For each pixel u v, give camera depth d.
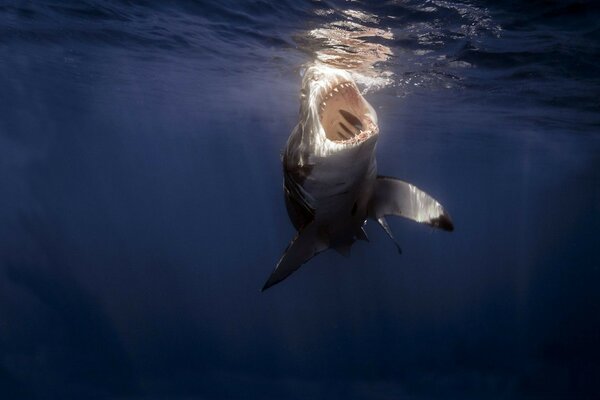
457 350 32.09
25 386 24.64
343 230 4.50
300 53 14.52
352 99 3.98
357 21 11.43
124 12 12.92
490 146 31.27
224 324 50.22
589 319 44.38
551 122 21.62
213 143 45.78
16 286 49.97
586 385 24.91
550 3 9.83
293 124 29.09
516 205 85.19
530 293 95.31
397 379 26.34
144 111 31.06
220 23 12.98
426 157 41.00
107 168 78.62
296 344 35.94
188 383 25.58
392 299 75.31
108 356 30.89
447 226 4.05
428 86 16.81
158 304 55.91
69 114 33.31
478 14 10.57
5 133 42.81
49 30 14.80
